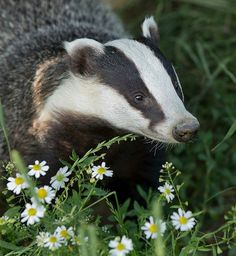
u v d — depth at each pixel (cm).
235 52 1430
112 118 967
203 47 1427
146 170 1084
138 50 961
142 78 934
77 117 996
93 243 705
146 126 932
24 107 1051
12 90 1081
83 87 985
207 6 1491
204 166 1311
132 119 948
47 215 823
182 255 808
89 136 1012
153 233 777
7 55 1141
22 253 848
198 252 1006
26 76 1075
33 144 1033
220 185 1289
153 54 957
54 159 1027
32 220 792
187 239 963
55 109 1010
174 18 1511
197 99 1371
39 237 794
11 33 1191
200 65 1409
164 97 920
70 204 874
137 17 1557
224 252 1082
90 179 874
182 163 1302
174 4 1555
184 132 893
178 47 1441
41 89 1033
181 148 1243
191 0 1488
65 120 1005
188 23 1496
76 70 989
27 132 1038
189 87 1397
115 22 1320
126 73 949
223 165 1316
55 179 872
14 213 854
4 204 1093
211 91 1395
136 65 945
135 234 859
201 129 1366
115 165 1062
